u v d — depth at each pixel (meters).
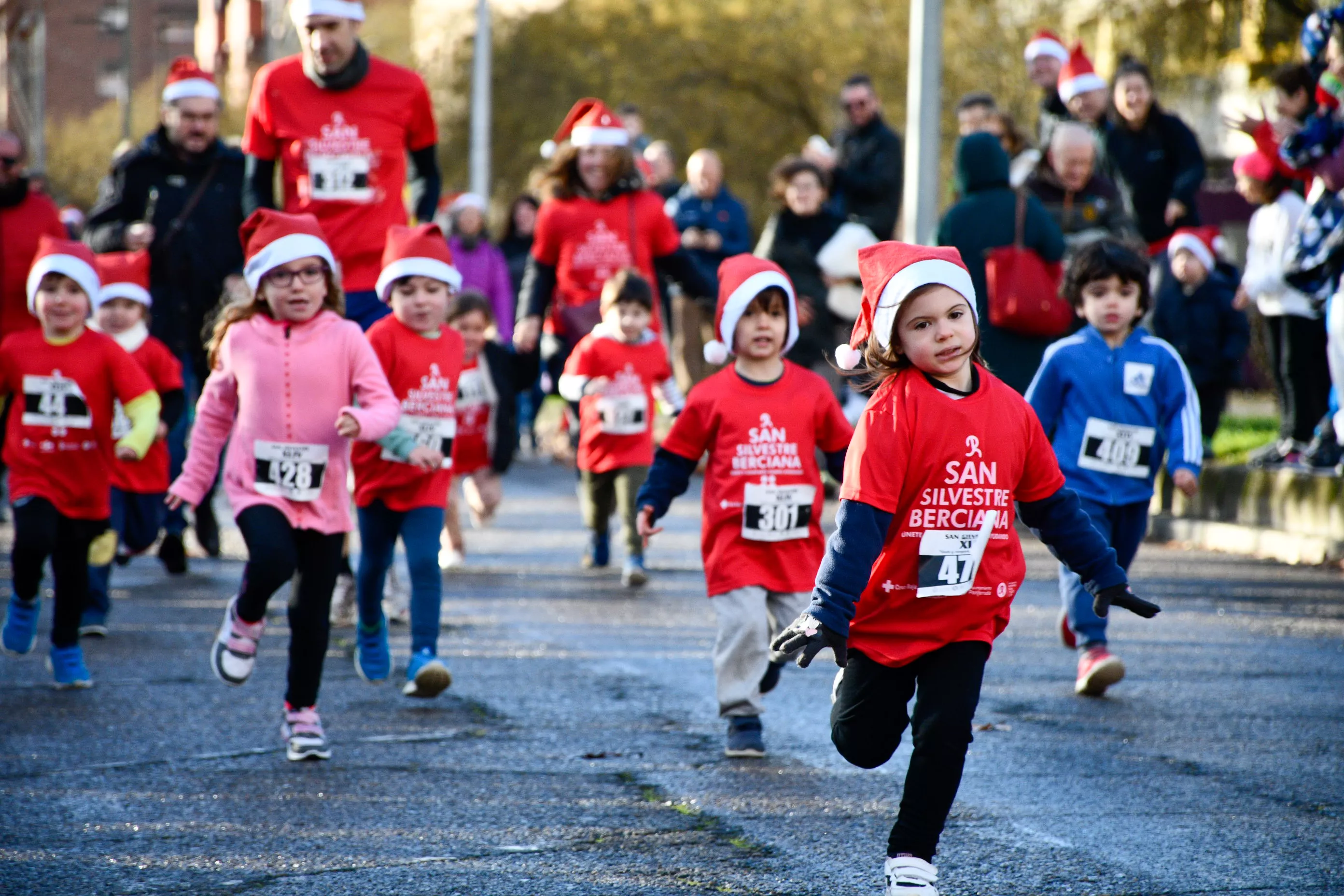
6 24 104.88
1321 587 21.95
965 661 9.74
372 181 18.56
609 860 10.44
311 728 13.12
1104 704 14.99
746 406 13.90
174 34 198.12
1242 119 25.95
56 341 16.33
